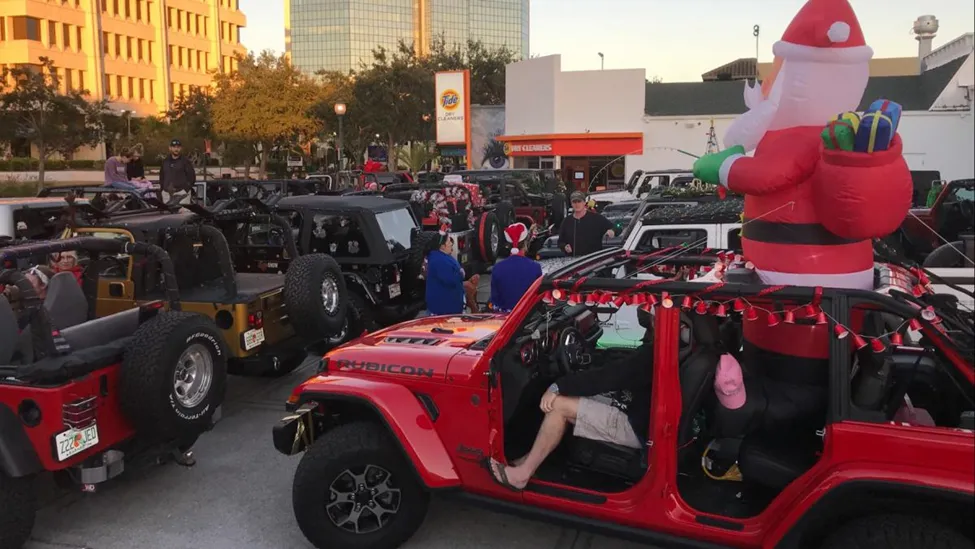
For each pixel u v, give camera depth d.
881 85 28.86
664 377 3.45
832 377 3.14
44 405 4.18
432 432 4.04
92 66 61.12
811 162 3.58
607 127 29.23
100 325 4.82
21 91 32.22
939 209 9.39
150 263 6.62
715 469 3.83
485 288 12.98
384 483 4.21
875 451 3.01
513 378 4.08
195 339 4.88
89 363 4.41
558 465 4.11
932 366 3.61
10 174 39.69
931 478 2.88
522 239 6.84
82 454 4.36
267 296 6.81
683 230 7.52
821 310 3.16
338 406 4.51
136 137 44.47
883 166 3.36
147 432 4.66
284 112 36.84
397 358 4.26
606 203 16.61
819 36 3.59
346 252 8.80
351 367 4.37
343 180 26.53
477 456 3.96
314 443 4.21
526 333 4.30
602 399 3.89
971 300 3.70
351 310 8.54
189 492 5.25
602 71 29.00
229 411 6.99
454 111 31.14
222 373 5.18
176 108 45.94
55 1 57.75
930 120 24.78
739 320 4.18
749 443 3.60
